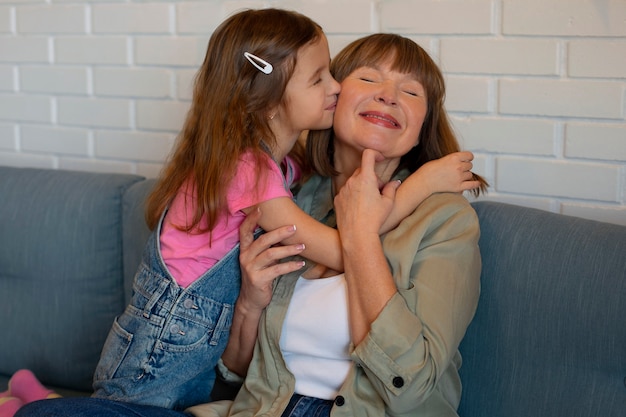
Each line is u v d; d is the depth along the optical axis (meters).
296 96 1.41
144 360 1.41
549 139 1.69
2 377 1.90
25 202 1.88
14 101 2.30
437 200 1.40
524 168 1.73
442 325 1.28
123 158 2.18
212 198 1.37
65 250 1.84
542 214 1.47
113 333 1.48
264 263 1.37
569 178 1.69
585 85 1.64
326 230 1.36
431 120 1.50
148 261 1.47
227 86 1.41
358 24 1.83
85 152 2.23
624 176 1.64
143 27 2.08
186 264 1.42
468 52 1.74
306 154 1.57
